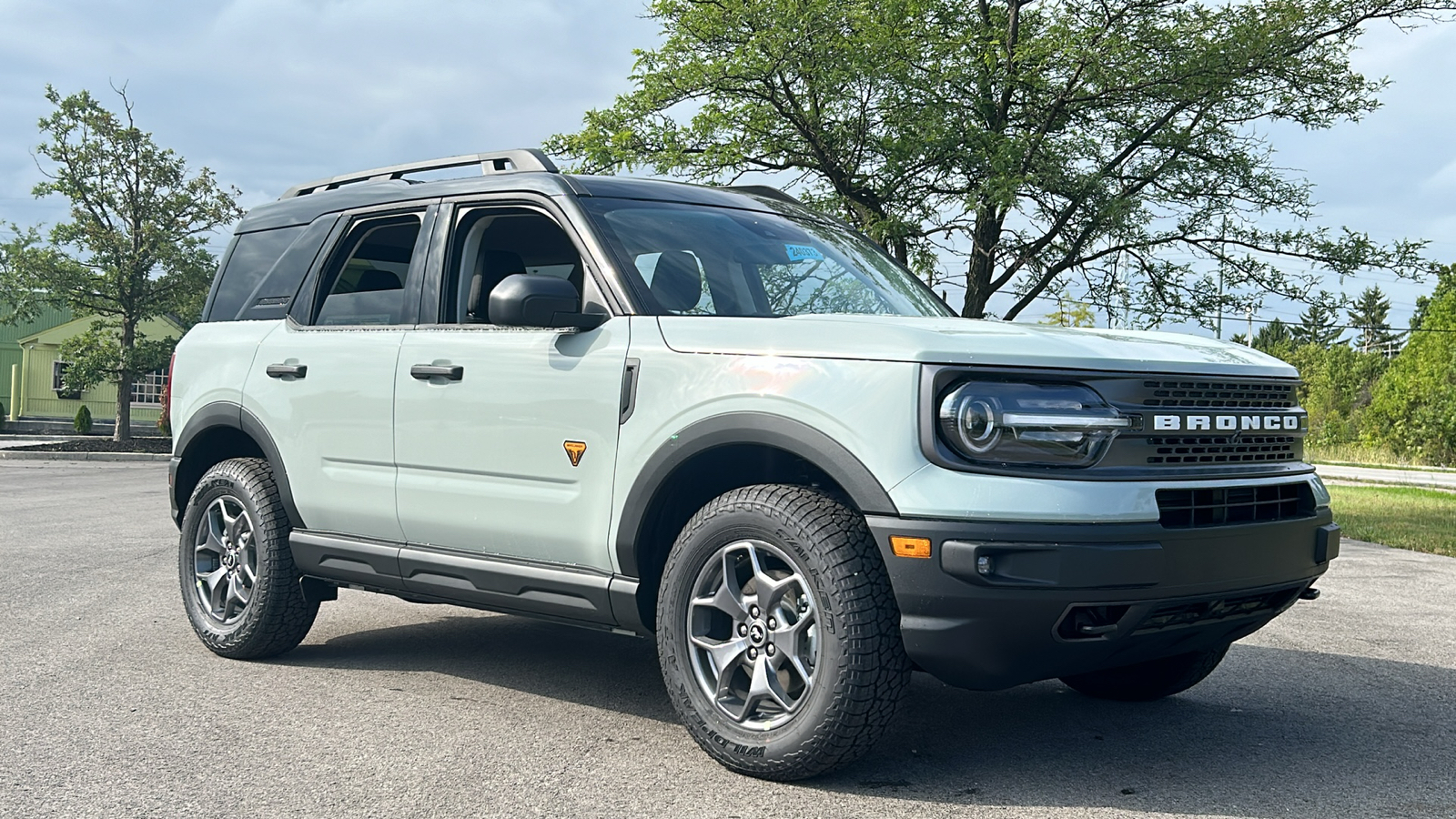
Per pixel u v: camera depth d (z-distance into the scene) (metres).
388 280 4.76
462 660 5.11
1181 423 3.29
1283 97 15.80
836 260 4.59
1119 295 17.20
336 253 4.98
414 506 4.37
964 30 15.73
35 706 4.21
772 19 15.53
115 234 29.98
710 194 4.63
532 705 4.32
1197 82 15.07
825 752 3.27
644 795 3.28
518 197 4.35
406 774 3.47
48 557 8.39
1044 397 3.16
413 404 4.36
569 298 3.78
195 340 5.44
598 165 16.98
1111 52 14.84
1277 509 3.52
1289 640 5.93
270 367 4.95
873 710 3.22
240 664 4.98
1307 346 78.69
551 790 3.32
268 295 5.21
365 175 5.16
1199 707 4.43
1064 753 3.75
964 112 15.48
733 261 4.23
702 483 3.84
